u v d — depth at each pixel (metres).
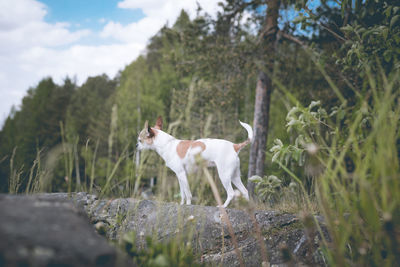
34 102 33.53
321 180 1.45
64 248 0.88
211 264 2.58
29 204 1.18
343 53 4.92
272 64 7.57
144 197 3.07
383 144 1.30
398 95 1.99
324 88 6.96
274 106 11.19
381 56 3.42
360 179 1.29
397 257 1.27
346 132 3.02
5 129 26.16
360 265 1.50
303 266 2.23
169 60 9.16
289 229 2.72
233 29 8.28
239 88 9.20
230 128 10.00
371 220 1.28
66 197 2.66
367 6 3.40
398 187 1.21
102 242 1.02
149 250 1.85
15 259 0.78
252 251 2.68
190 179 2.19
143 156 2.45
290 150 2.93
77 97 37.72
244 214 3.04
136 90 22.66
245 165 10.63
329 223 1.44
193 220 2.22
